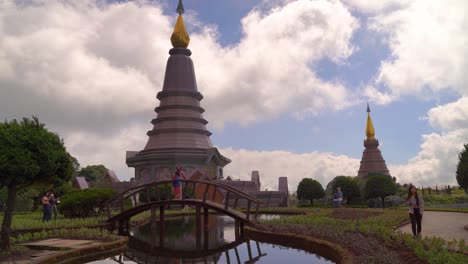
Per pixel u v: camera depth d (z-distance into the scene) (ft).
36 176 55.77
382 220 82.28
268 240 71.36
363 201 201.98
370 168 312.09
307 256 57.21
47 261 48.19
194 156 225.35
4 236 53.47
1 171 52.31
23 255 51.26
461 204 188.55
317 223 77.20
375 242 52.75
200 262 55.72
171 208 164.55
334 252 52.24
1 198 165.58
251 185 210.59
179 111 239.91
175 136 233.35
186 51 258.98
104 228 87.97
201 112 252.83
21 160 52.54
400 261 42.32
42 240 65.36
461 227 76.48
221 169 247.50
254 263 53.42
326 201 214.90
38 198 182.29
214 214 153.38
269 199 202.28
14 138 53.78
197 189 196.65
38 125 57.77
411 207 59.16
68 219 95.96
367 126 326.24
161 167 227.20
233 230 96.63
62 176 59.57
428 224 83.56
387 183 192.03
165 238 82.07
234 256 59.26
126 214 91.40
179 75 249.55
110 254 60.64
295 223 80.38
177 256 60.75
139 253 63.36
